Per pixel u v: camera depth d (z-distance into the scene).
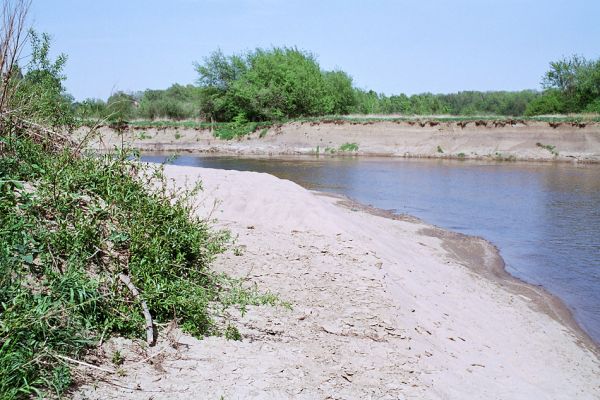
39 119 7.06
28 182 5.85
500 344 7.20
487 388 5.67
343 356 5.31
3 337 3.67
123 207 5.72
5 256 4.26
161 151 40.84
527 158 34.81
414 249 11.25
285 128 42.56
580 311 9.11
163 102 50.94
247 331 5.32
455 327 7.24
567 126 36.09
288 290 6.67
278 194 11.38
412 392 4.92
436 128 38.88
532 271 11.25
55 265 4.68
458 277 9.94
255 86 47.06
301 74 47.72
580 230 15.07
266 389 4.34
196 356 4.56
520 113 75.62
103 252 5.28
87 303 4.31
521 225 15.65
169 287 5.04
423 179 25.48
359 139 39.91
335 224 10.10
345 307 6.50
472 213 17.36
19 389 3.39
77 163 6.18
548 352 7.30
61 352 3.90
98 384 3.79
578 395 6.14
